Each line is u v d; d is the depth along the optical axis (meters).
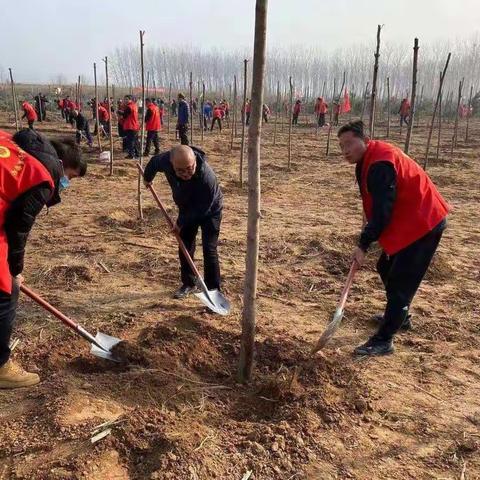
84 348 3.93
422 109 42.00
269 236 7.13
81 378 3.48
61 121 29.08
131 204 9.02
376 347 4.04
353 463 2.85
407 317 4.44
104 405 3.19
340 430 3.10
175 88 68.12
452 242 7.25
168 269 5.75
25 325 4.26
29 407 3.19
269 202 9.63
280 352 3.91
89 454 2.71
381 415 3.28
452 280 5.72
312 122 35.31
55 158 3.11
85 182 11.08
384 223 3.60
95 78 14.83
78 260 5.96
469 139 23.19
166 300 4.93
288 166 13.43
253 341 3.50
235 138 21.92
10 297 3.16
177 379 3.56
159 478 2.59
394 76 54.62
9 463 2.71
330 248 6.54
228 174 12.38
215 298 4.67
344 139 3.75
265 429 3.01
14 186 2.88
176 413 3.21
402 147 19.00
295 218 8.41
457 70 51.72
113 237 6.91
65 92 55.78
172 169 4.42
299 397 3.35
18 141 3.05
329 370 3.69
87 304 4.77
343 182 11.87
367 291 5.31
